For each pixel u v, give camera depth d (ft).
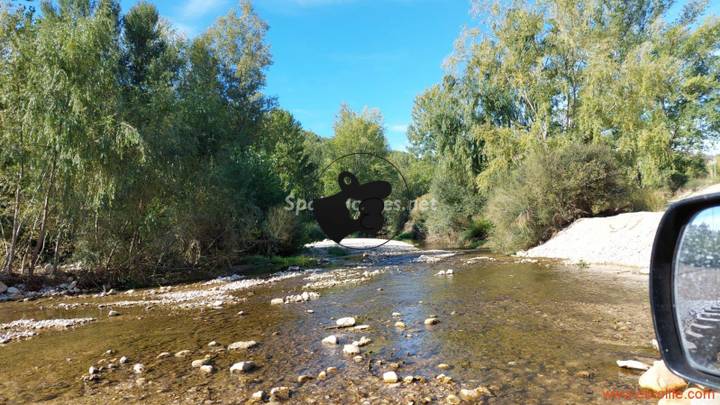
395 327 21.17
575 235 56.95
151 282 47.26
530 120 88.94
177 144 46.75
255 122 113.39
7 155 40.27
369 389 12.97
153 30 93.66
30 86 37.58
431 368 14.82
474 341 17.95
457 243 98.22
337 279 42.80
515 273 40.27
